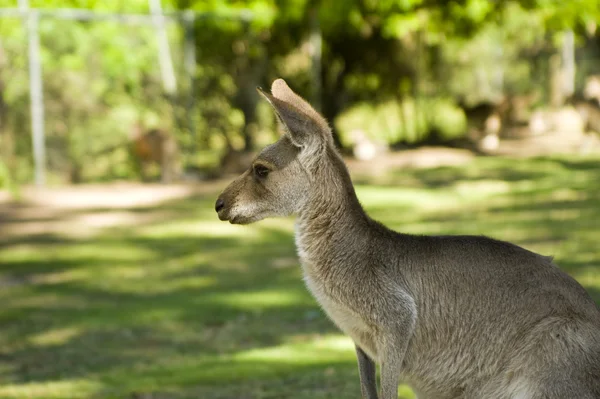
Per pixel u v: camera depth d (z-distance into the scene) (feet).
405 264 15.06
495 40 98.53
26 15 58.49
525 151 75.61
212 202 55.83
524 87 105.29
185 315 31.27
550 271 14.80
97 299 34.17
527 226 42.98
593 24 76.84
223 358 25.62
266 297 33.32
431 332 14.96
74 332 29.60
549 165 66.33
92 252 42.60
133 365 25.57
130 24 63.46
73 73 62.44
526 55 104.73
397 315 14.78
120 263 40.37
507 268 14.83
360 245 15.11
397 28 72.23
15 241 45.11
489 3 75.46
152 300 33.60
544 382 14.07
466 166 67.46
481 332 14.70
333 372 23.16
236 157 67.26
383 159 73.00
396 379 14.73
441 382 15.08
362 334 15.26
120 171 64.54
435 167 67.67
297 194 15.31
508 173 63.16
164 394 22.12
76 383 23.81
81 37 62.39
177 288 35.53
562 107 95.40
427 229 43.14
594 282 31.07
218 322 30.27
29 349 27.78
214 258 40.86
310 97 73.05
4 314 32.04
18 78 61.82
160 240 45.11
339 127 80.12
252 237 45.62
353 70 79.66
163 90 65.16
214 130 68.33
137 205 54.90
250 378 23.13
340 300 15.16
